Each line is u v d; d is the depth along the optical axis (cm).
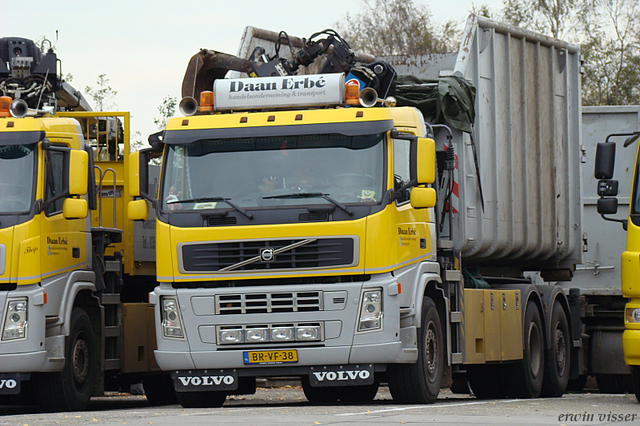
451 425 1327
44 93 2256
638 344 1939
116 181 2441
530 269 2997
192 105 1941
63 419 1550
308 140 1839
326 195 1800
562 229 2895
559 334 2766
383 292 1777
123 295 2478
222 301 1795
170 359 1816
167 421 1434
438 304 2073
